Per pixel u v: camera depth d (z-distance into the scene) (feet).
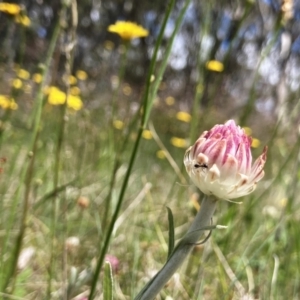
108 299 0.35
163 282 0.36
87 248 0.80
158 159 1.81
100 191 1.07
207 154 0.34
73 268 0.60
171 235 0.37
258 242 0.85
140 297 0.37
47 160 1.09
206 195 0.36
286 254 0.82
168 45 0.48
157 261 0.84
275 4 1.11
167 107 2.52
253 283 0.73
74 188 0.96
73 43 0.61
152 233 0.94
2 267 0.63
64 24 0.62
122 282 0.72
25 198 0.60
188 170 0.36
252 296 0.67
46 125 1.18
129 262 0.78
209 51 0.87
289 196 0.79
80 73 1.63
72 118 1.26
